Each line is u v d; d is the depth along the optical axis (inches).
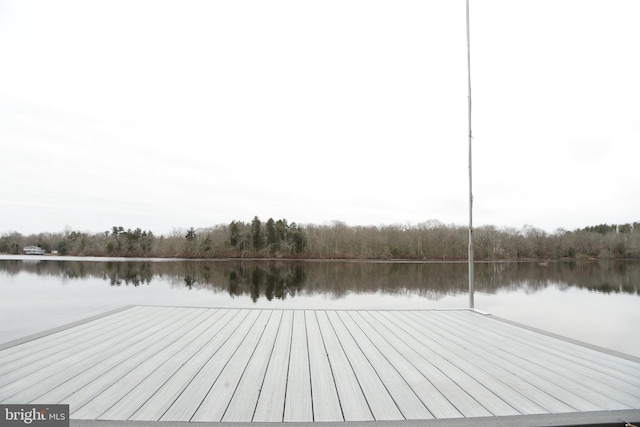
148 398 77.6
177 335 142.9
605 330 371.9
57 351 117.1
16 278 788.6
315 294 599.5
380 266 1409.9
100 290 583.8
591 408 74.8
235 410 71.8
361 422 67.2
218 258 1809.8
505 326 167.8
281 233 1898.4
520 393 83.4
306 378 92.5
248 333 147.6
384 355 116.1
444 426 65.6
